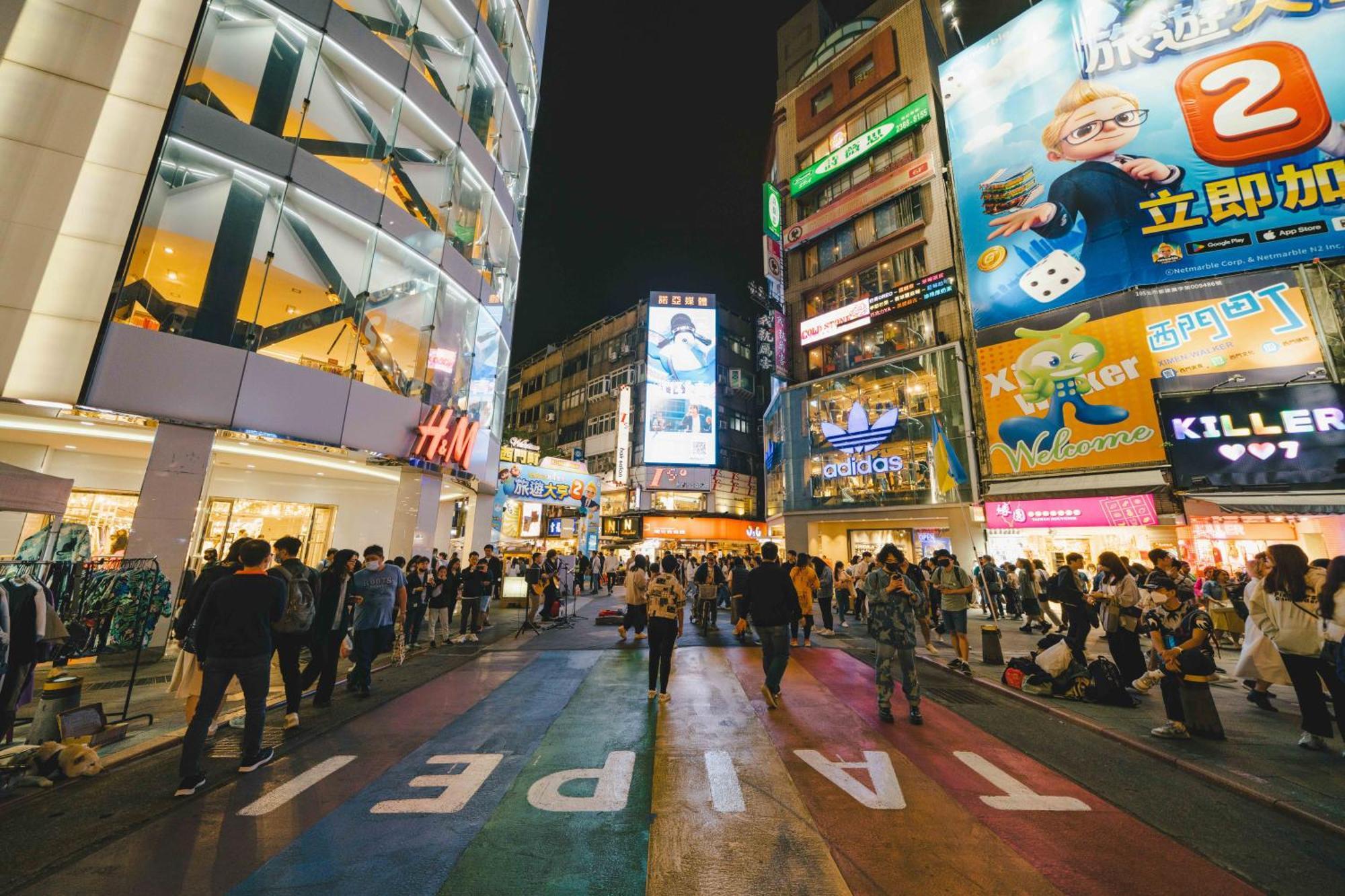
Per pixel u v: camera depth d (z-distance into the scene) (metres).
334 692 7.02
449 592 11.02
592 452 44.91
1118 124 18.69
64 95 9.27
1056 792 4.04
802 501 25.95
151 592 8.58
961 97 22.52
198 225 10.39
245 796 3.90
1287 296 15.25
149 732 5.20
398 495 13.87
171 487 9.47
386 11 14.58
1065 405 18.08
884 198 26.89
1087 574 17.20
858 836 3.36
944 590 8.54
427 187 15.31
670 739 5.18
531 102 22.31
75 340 8.85
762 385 43.91
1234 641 10.60
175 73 10.20
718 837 3.33
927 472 22.33
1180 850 3.22
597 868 2.99
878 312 25.59
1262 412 14.88
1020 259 19.88
